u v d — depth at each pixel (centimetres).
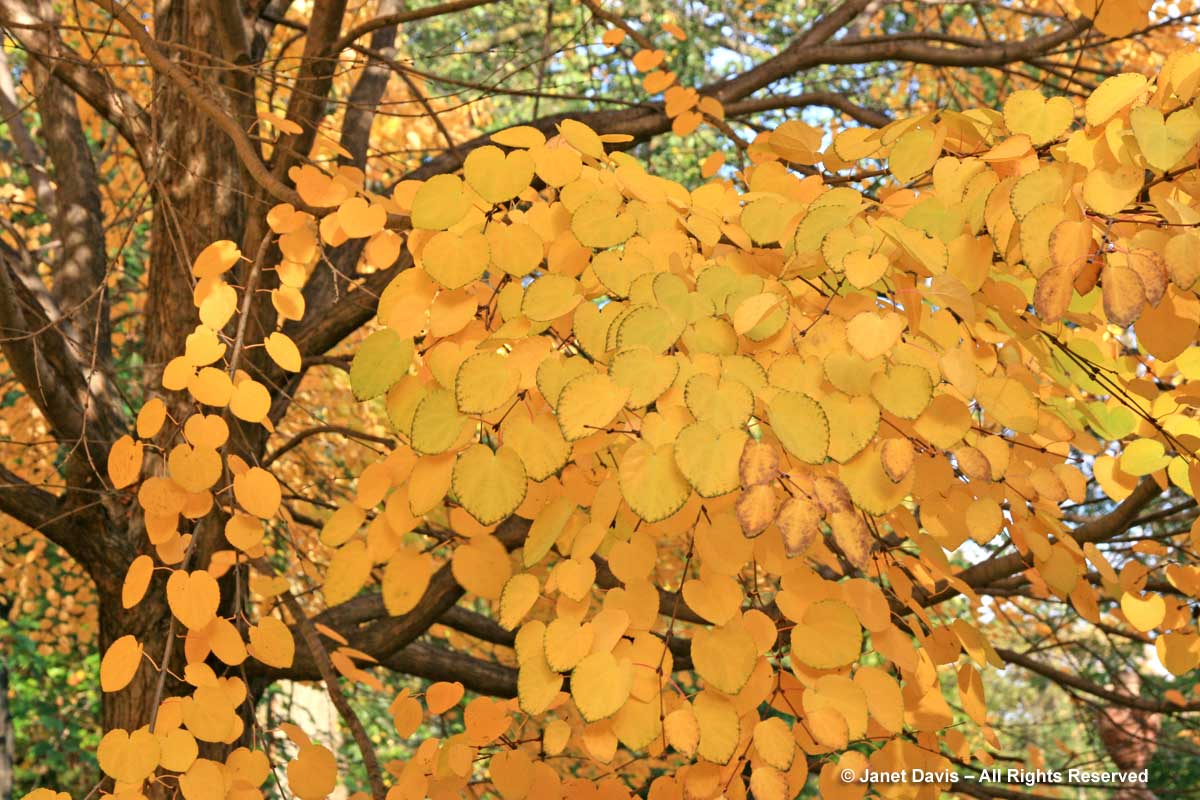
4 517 575
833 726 179
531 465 180
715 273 179
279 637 195
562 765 372
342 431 332
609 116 396
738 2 834
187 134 365
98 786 192
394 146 625
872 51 407
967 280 181
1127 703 424
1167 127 166
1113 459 206
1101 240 172
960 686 197
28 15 367
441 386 185
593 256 188
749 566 225
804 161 207
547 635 179
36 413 553
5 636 771
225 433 191
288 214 201
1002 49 394
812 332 181
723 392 171
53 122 428
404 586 196
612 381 172
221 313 196
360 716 777
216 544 287
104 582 357
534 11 747
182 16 391
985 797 384
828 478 175
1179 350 179
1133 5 220
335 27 295
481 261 184
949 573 190
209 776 189
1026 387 191
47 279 581
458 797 199
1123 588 214
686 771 189
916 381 173
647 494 172
